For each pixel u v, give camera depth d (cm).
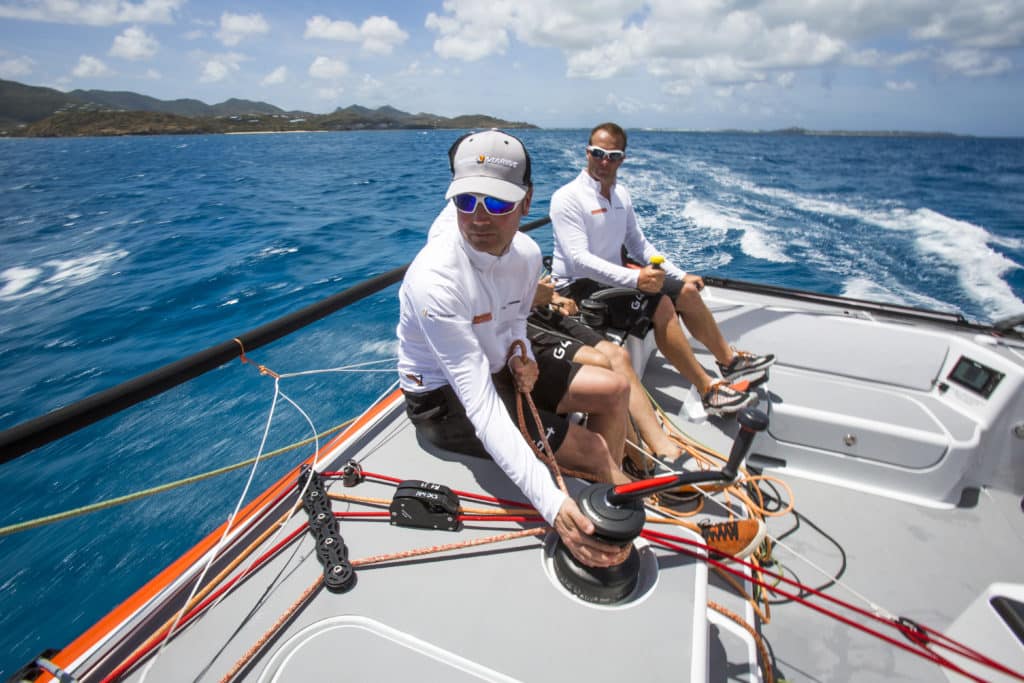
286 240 1077
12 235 1198
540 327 199
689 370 231
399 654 103
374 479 155
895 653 157
